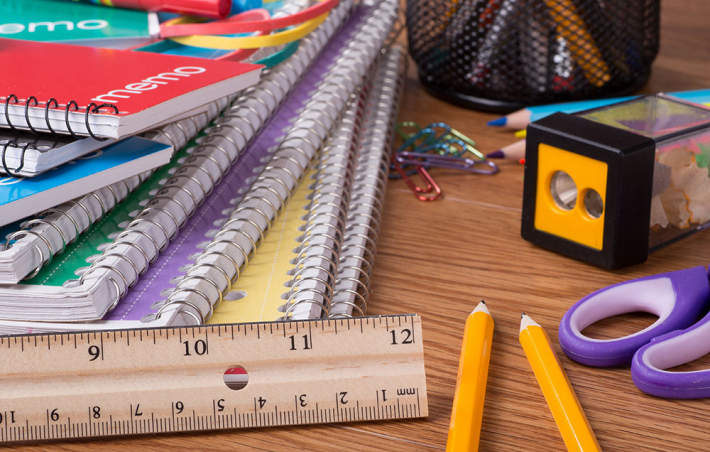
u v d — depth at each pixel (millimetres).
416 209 800
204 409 474
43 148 558
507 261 695
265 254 636
